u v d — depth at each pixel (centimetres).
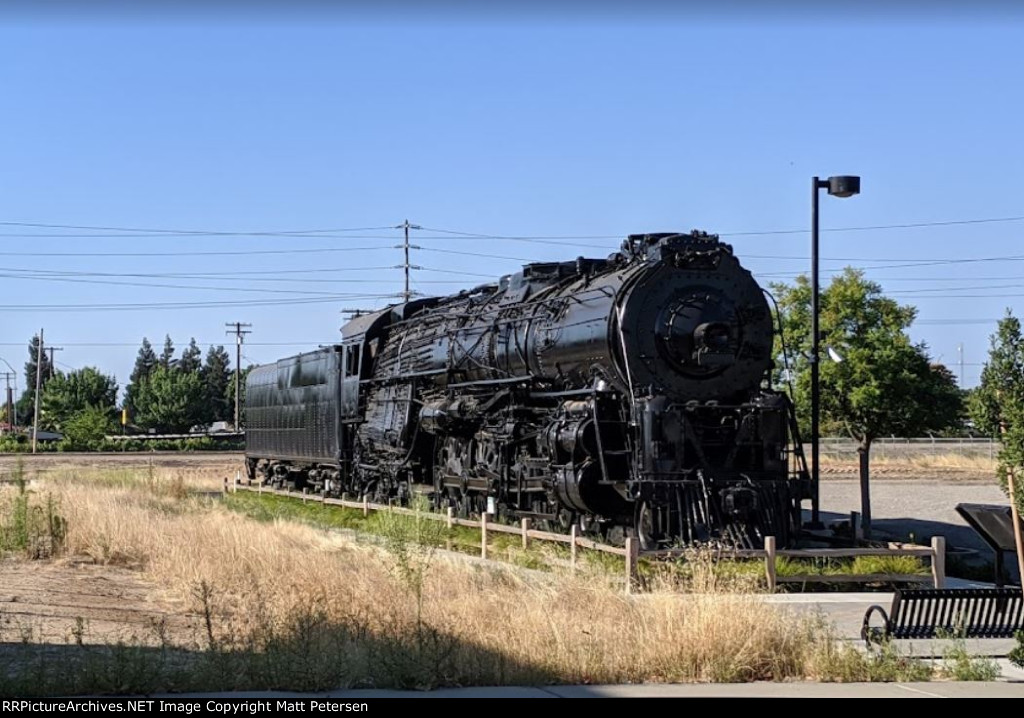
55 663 946
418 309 2889
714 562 1430
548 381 1972
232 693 889
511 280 2283
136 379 14512
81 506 2167
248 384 4031
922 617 1230
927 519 2494
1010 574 1656
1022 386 1367
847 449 5403
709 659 974
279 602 1210
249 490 3522
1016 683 944
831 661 982
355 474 2861
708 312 1722
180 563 1588
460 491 2256
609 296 1778
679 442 1622
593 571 1364
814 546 1708
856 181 1831
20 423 13338
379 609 1155
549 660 964
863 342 2333
